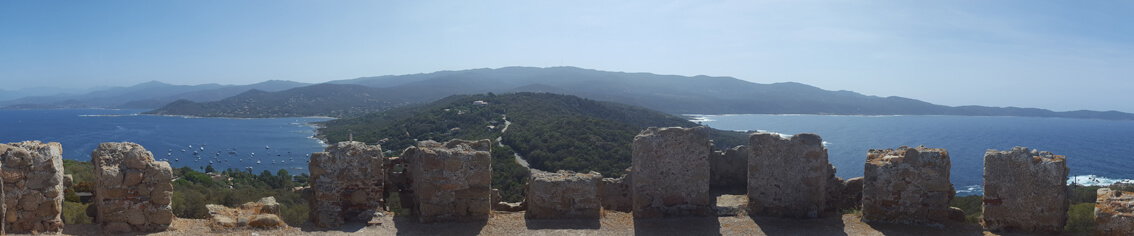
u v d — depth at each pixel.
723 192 14.93
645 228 11.35
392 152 68.12
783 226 11.53
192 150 137.38
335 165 11.14
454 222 11.51
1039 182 10.56
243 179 58.19
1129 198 9.93
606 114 110.75
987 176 11.05
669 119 123.38
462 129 83.38
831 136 176.88
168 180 10.07
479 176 11.65
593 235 10.79
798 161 12.24
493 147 49.25
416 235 10.58
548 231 10.98
